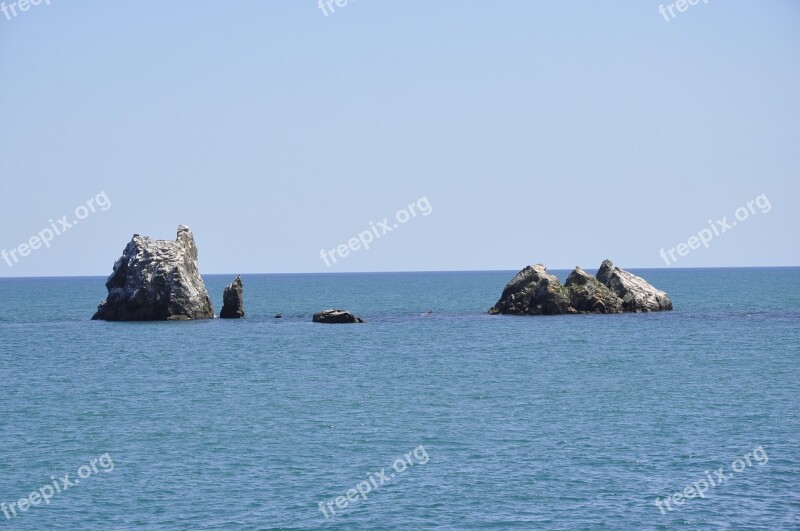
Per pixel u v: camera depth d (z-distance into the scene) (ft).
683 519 110.93
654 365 244.01
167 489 123.95
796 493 120.26
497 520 111.14
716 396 191.01
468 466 134.31
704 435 152.76
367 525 109.81
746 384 207.31
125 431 159.53
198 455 141.69
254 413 176.45
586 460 136.87
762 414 170.50
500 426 161.79
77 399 194.70
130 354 280.51
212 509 115.65
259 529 108.68
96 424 165.99
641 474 129.29
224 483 126.52
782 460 135.95
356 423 165.48
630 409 176.96
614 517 111.86
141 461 138.41
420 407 181.98
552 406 181.37
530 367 243.81
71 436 155.63
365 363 256.93
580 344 299.79
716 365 242.37
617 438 151.02
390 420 168.14
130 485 125.80
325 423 165.68
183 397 196.95
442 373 233.76
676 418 167.43
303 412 177.17
